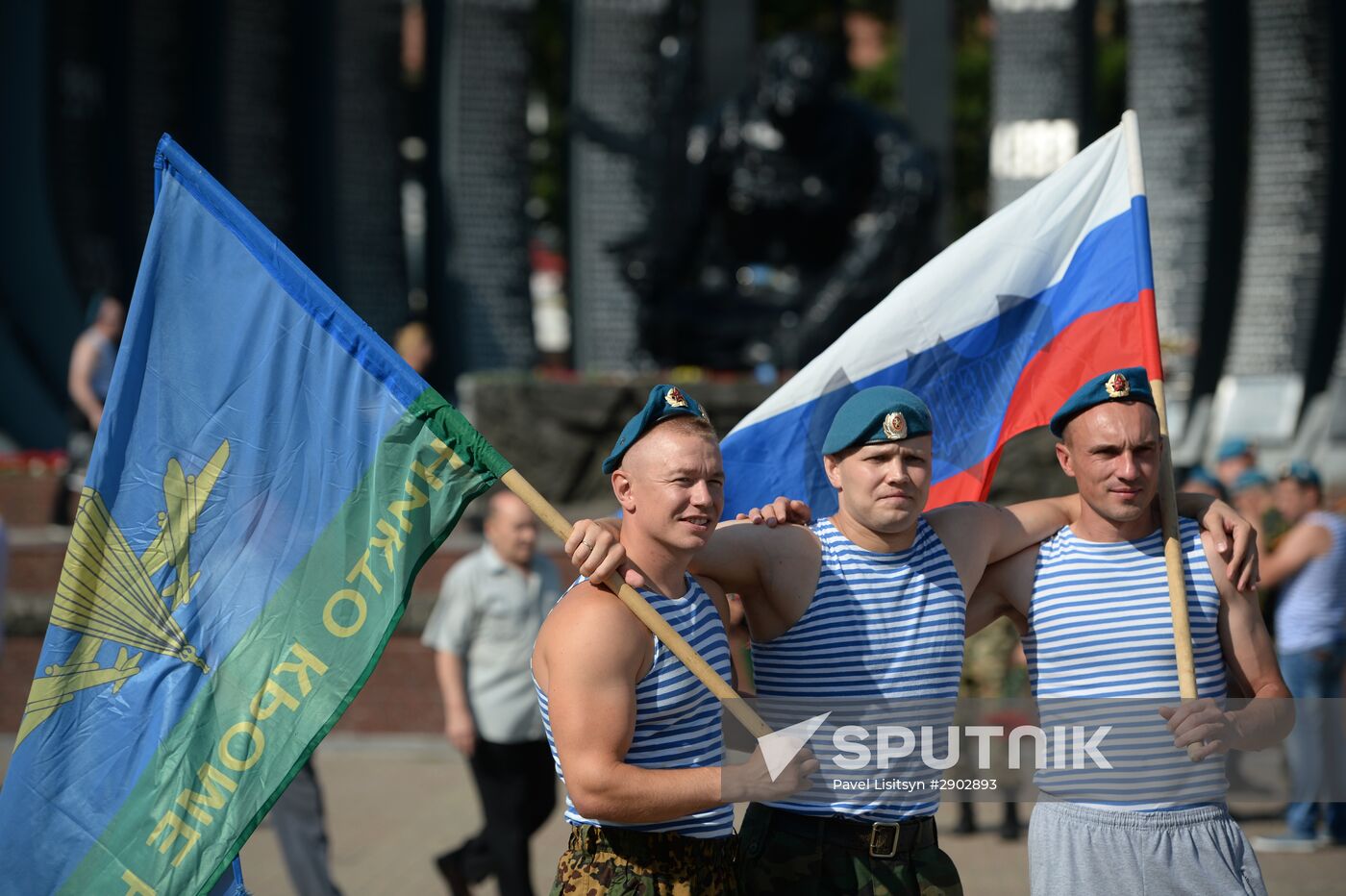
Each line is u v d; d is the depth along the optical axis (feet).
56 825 35.45
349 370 36.60
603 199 212.43
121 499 36.68
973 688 73.61
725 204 140.56
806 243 140.36
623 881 33.04
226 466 36.76
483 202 219.00
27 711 35.88
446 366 219.41
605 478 123.75
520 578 62.59
